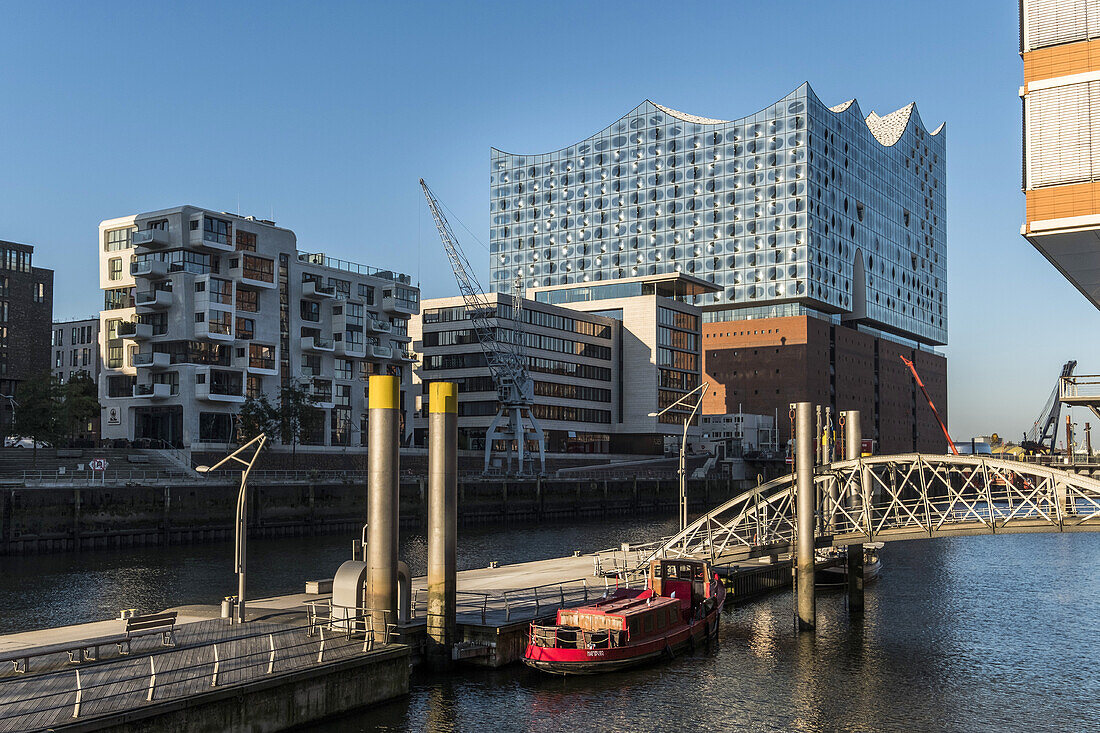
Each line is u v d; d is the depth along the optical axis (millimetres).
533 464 152500
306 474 109750
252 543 89562
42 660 30266
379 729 31562
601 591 48344
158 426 114125
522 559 81750
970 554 93062
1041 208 42594
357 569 36062
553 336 162875
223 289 114625
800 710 36188
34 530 77312
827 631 50438
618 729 33219
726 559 55219
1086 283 51781
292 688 29219
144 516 84812
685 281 179250
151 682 26641
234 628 36281
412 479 111062
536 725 33062
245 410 112625
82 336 156750
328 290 132375
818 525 63344
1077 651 46906
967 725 34906
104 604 55938
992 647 47562
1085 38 42438
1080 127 42188
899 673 41969
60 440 107875
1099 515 44781
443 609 37875
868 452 112438
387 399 35781
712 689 38406
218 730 26672
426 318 164500
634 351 177000
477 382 157750
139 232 113750
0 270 147750
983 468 48312
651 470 160250
